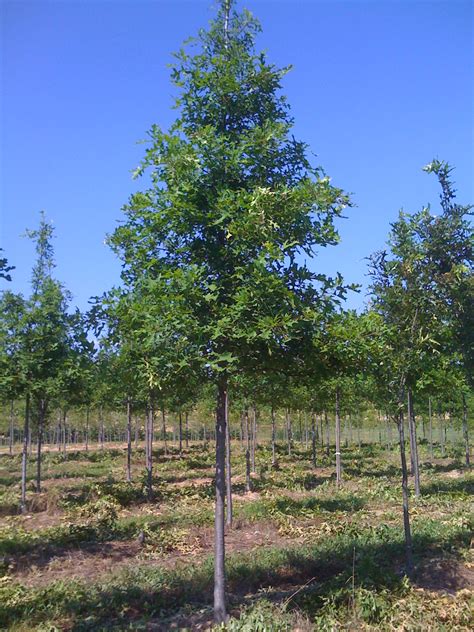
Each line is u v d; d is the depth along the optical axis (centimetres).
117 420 4288
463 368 857
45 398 1398
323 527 1047
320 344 573
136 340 575
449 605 581
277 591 665
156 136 580
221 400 605
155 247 601
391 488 1627
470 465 2280
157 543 986
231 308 526
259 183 599
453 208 758
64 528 1091
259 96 648
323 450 3200
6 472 2314
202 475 2114
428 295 734
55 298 1278
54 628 570
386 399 752
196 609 627
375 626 529
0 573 809
